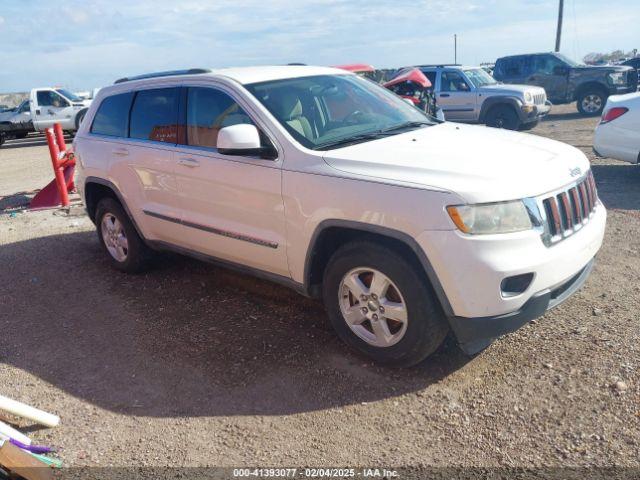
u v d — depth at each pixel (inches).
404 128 179.3
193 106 187.0
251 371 154.2
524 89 582.9
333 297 155.0
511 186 132.2
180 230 194.7
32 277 237.3
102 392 150.2
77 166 238.4
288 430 130.4
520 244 129.9
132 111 212.4
